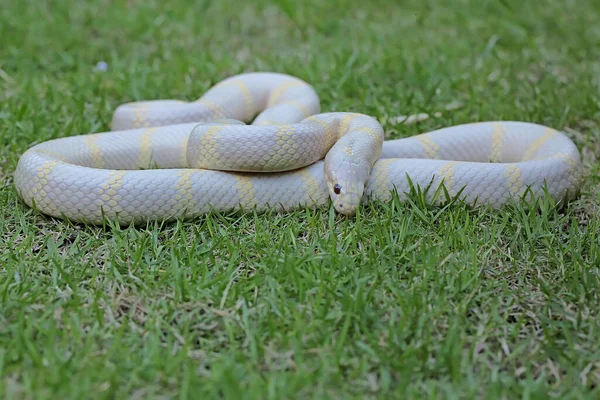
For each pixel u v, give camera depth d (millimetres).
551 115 1339
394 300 1049
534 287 1078
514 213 1150
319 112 1324
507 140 1252
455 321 1026
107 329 1027
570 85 1412
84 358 994
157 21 1597
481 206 1165
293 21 1627
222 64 1469
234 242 1122
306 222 1146
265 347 1011
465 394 981
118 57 1509
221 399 969
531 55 1498
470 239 1116
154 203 1136
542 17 1618
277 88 1347
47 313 1029
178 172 1145
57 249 1113
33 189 1143
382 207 1159
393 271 1077
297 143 1149
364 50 1523
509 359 1010
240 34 1592
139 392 977
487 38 1562
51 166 1139
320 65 1477
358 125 1198
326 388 979
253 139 1140
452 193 1166
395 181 1171
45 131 1283
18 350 993
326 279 1064
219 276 1065
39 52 1505
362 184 1151
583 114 1338
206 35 1576
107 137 1223
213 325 1031
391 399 976
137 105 1297
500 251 1110
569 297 1063
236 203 1154
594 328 1031
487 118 1338
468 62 1493
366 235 1123
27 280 1068
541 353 1015
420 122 1332
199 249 1107
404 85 1425
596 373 1002
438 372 995
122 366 989
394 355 1001
